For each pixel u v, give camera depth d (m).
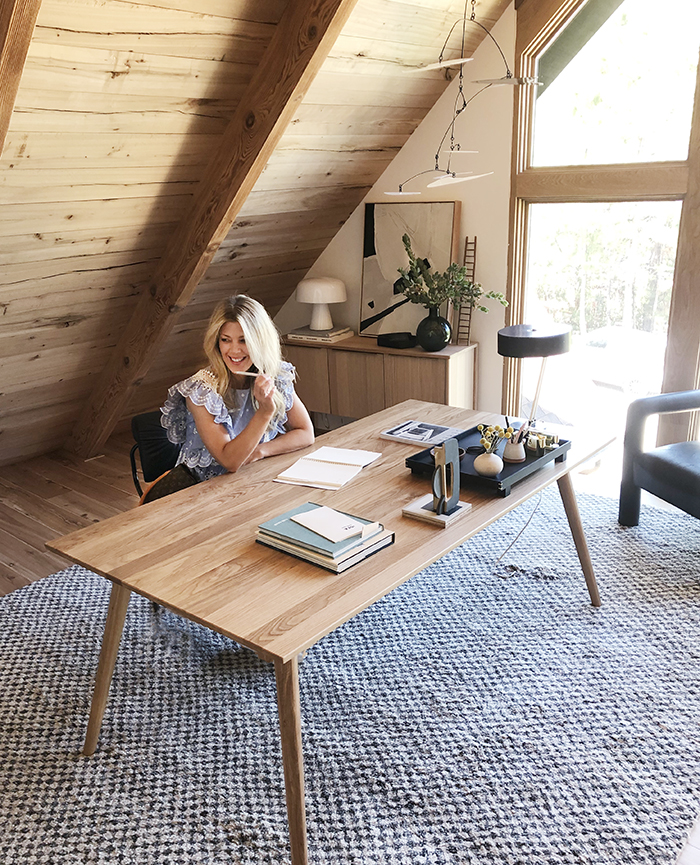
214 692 2.47
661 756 2.13
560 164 3.98
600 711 2.31
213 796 2.04
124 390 4.27
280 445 2.70
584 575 2.84
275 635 1.60
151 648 2.71
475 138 4.14
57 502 4.00
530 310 4.32
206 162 3.38
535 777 2.07
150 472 2.76
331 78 3.37
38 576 3.25
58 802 2.04
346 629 2.77
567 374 4.30
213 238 3.55
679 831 1.88
